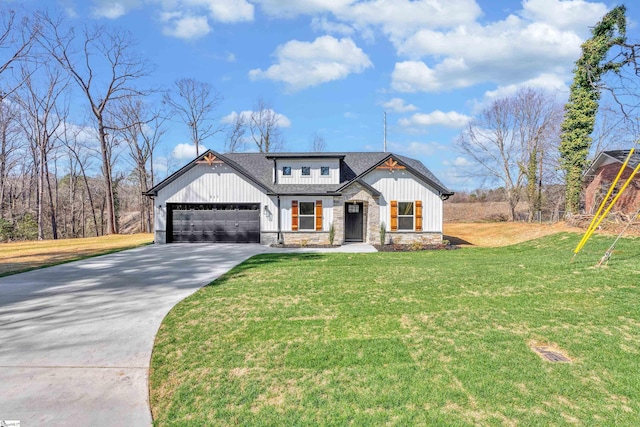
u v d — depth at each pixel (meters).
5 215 35.19
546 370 4.32
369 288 8.21
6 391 4.05
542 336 5.26
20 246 20.41
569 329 5.49
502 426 3.33
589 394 3.84
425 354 4.78
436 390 3.93
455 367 4.42
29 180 37.22
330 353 4.85
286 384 4.12
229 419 3.52
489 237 22.53
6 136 32.28
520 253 14.87
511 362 4.51
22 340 5.48
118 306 7.24
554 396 3.81
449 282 8.50
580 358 4.62
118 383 4.24
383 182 19.38
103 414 3.64
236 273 10.51
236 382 4.19
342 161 22.22
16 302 7.61
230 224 20.00
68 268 11.93
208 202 19.95
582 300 6.77
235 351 4.98
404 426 3.34
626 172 20.20
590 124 23.64
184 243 19.89
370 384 4.07
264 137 44.50
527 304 6.68
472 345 5.01
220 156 19.73
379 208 19.34
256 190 19.86
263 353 4.89
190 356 4.87
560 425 3.35
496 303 6.80
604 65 11.01
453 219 39.56
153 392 4.07
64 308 7.14
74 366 4.65
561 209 31.50
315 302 7.18
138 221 48.72
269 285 8.70
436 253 15.62
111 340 5.46
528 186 33.66
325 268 11.03
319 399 3.80
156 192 19.94
